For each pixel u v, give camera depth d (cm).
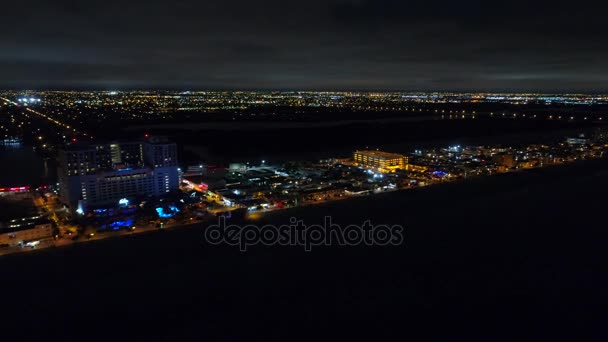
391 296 14312
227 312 13412
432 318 13275
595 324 13050
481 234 19238
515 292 14650
